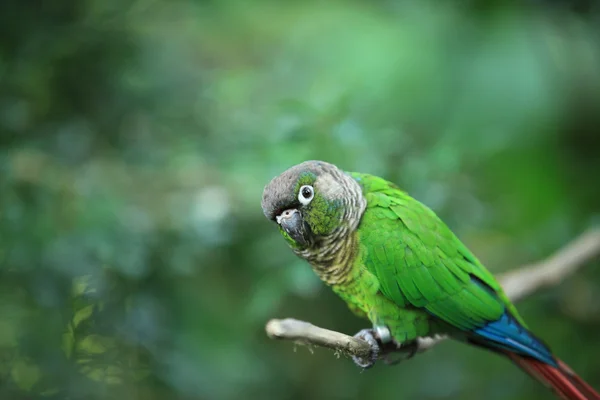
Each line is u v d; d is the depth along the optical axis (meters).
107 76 8.73
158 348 8.38
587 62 9.29
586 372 9.20
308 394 10.12
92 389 8.15
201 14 10.04
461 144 8.95
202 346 8.86
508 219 9.69
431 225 7.11
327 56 10.05
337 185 6.86
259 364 9.26
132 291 8.46
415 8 9.41
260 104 9.26
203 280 9.34
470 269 7.12
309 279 8.26
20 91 8.38
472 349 9.95
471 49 8.96
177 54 9.39
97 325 8.13
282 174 6.90
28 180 8.38
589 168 9.47
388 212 7.01
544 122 9.16
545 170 9.43
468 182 8.98
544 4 9.01
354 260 6.99
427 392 9.71
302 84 9.52
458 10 9.01
